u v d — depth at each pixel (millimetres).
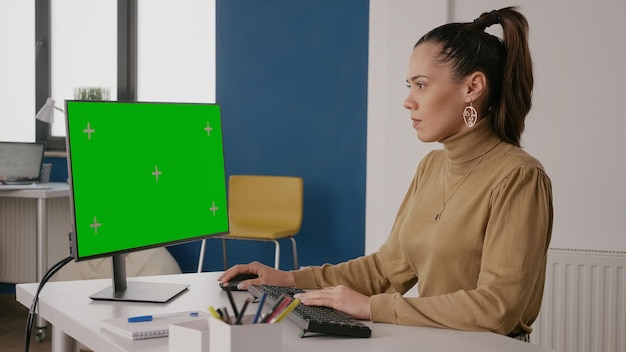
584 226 3430
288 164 4645
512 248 1482
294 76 4598
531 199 1515
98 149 1624
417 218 1714
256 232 4109
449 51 1589
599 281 3240
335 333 1355
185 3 4945
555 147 3469
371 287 1865
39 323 4008
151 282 1846
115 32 5109
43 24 5242
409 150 3783
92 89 4875
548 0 3459
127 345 1277
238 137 4758
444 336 1391
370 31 4172
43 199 4340
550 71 3469
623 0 3350
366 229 4211
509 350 1298
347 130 4484
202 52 4926
